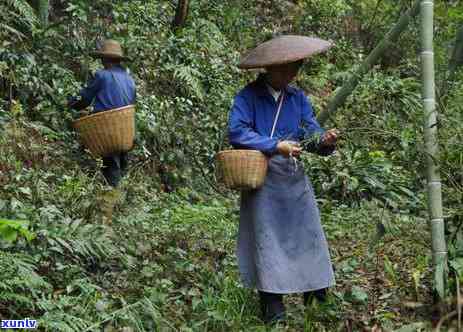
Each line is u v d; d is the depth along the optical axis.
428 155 4.16
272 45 4.31
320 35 13.44
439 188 4.20
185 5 10.62
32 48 8.13
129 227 5.51
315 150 4.50
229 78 10.54
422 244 4.96
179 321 4.30
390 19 13.03
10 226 3.62
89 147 6.92
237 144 4.30
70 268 4.55
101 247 4.59
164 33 10.12
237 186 4.28
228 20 12.25
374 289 4.80
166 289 4.68
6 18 7.92
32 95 7.73
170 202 7.40
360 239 6.12
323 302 4.48
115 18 9.43
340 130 4.52
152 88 9.38
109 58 7.28
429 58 4.16
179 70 9.44
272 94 4.44
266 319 4.34
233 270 5.17
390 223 5.11
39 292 4.12
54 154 7.09
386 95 6.02
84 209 5.38
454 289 4.17
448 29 7.31
